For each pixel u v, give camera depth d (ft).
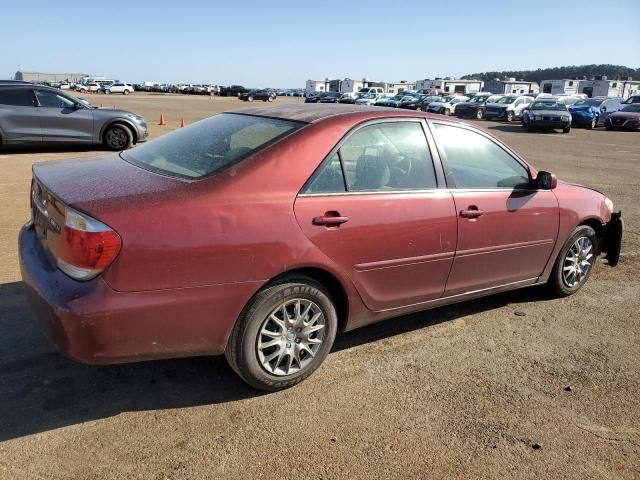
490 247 13.11
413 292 12.02
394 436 9.36
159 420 9.55
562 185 15.46
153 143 12.30
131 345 8.79
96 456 8.59
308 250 10.01
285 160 10.05
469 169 12.98
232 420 9.63
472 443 9.27
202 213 9.07
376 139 11.40
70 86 271.28
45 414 9.56
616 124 89.35
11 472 8.15
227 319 9.48
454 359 12.16
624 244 21.84
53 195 9.22
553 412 10.27
